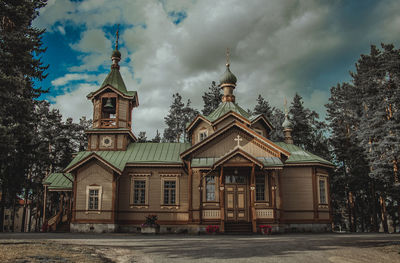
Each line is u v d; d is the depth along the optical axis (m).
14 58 21.72
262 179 29.67
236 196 29.36
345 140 44.88
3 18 21.80
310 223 30.34
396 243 17.39
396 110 35.94
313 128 53.47
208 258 12.07
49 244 14.93
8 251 11.82
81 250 13.30
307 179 31.25
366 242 17.81
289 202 30.97
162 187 31.78
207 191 29.50
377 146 35.03
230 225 27.19
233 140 29.72
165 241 18.34
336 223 53.62
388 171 33.28
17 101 21.77
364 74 40.69
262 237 22.00
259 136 29.06
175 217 31.11
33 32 24.62
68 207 33.12
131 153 33.44
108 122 34.09
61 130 48.09
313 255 13.02
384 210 38.28
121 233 28.56
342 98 49.66
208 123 32.72
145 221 30.39
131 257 12.30
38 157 34.16
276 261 11.59
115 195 30.03
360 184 40.56
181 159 30.78
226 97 35.31
